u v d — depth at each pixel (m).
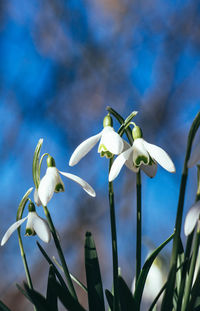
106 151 1.90
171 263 1.71
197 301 1.81
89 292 1.95
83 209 7.25
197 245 1.68
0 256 6.85
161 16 8.30
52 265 1.83
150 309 1.76
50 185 1.88
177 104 7.88
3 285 6.73
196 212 1.63
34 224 1.92
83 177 7.41
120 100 8.03
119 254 6.94
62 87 8.12
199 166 1.73
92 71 8.20
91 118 8.02
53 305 1.85
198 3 8.20
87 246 1.99
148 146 1.86
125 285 1.71
